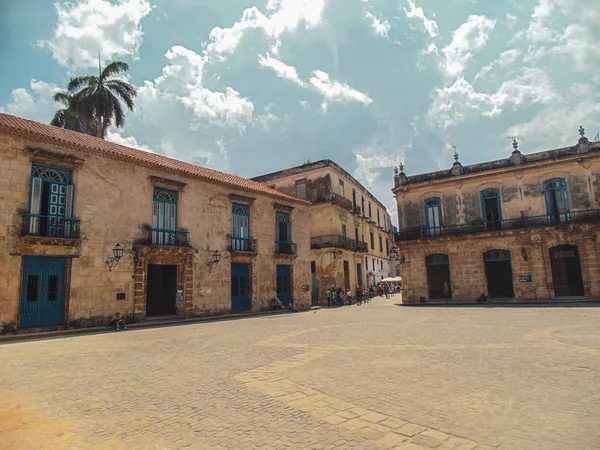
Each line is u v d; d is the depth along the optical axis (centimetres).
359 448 406
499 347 952
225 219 2398
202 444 428
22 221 1509
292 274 2881
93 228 1731
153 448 421
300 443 423
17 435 461
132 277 1858
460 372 710
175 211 2139
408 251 3278
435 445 407
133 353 996
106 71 3200
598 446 391
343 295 3712
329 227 3722
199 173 2303
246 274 2541
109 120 3183
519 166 2930
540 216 2831
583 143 2741
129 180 1903
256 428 469
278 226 2848
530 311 2008
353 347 1015
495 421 468
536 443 404
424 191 3300
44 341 1285
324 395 591
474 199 3103
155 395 612
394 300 3838
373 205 5338
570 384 612
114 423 496
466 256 3042
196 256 2184
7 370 803
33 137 1570
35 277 1548
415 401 551
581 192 2731
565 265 2845
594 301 2519
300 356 904
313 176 3888
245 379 699
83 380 712
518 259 2855
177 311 2045
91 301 1689
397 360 831
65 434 462
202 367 809
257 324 1739
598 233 2616
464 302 2994
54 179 1652
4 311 1438
